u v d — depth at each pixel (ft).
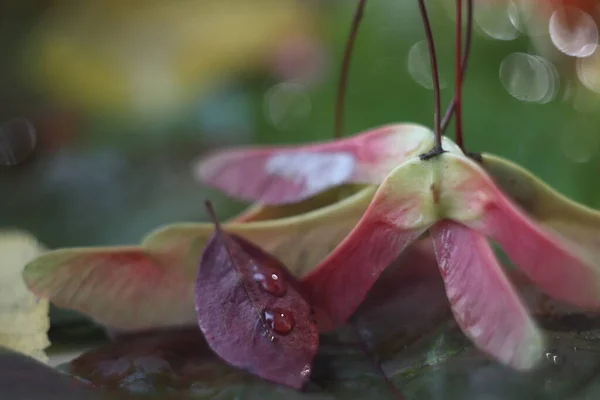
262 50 1.27
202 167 0.57
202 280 0.49
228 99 1.23
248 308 0.48
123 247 0.51
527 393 0.46
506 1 0.96
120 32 1.33
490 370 0.47
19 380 0.48
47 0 1.34
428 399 0.47
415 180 0.48
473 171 0.48
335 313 0.49
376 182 0.51
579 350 0.48
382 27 1.01
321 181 0.53
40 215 0.92
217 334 0.48
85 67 1.25
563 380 0.47
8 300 0.53
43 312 0.53
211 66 1.29
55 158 1.09
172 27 1.35
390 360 0.49
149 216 0.91
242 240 0.50
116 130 1.17
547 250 0.48
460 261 0.48
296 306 0.49
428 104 0.91
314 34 1.22
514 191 0.50
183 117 1.20
